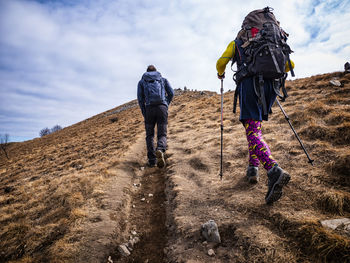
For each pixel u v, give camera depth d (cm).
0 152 4081
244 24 226
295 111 499
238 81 232
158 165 401
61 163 775
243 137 482
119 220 274
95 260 205
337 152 281
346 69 897
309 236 166
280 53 202
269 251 166
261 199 234
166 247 216
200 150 478
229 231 203
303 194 224
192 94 3097
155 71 476
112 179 395
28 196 429
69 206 311
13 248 249
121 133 1138
